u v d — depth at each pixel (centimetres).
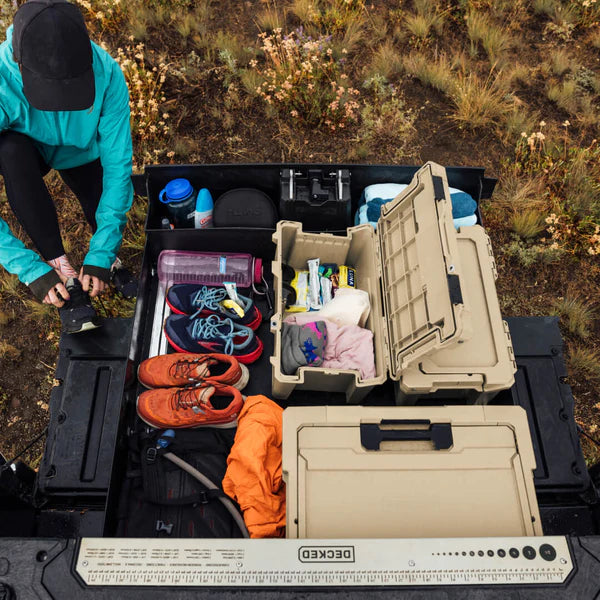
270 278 330
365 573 163
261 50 511
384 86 495
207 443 271
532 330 308
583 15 550
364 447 225
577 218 427
